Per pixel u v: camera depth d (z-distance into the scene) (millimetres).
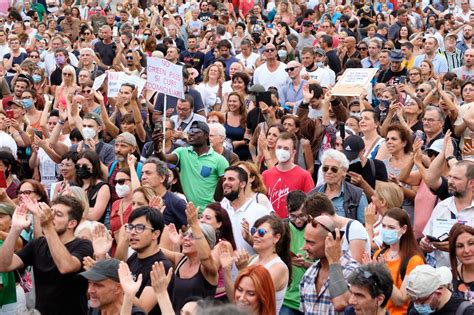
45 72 27922
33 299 12477
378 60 26656
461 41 28969
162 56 25828
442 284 10031
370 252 11828
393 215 11258
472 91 19141
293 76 22266
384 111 20312
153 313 10836
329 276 10422
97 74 24906
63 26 35062
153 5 37000
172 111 20406
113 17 35656
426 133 16547
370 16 36344
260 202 13578
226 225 12234
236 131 19172
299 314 12047
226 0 38969
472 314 9859
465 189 12453
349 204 13430
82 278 11547
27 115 21016
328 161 13445
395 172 15328
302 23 33094
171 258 11945
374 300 9555
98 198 14969
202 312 6402
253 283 9727
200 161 15773
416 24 35312
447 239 11875
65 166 15438
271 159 16219
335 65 28047
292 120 16938
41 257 11547
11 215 12719
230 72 23219
